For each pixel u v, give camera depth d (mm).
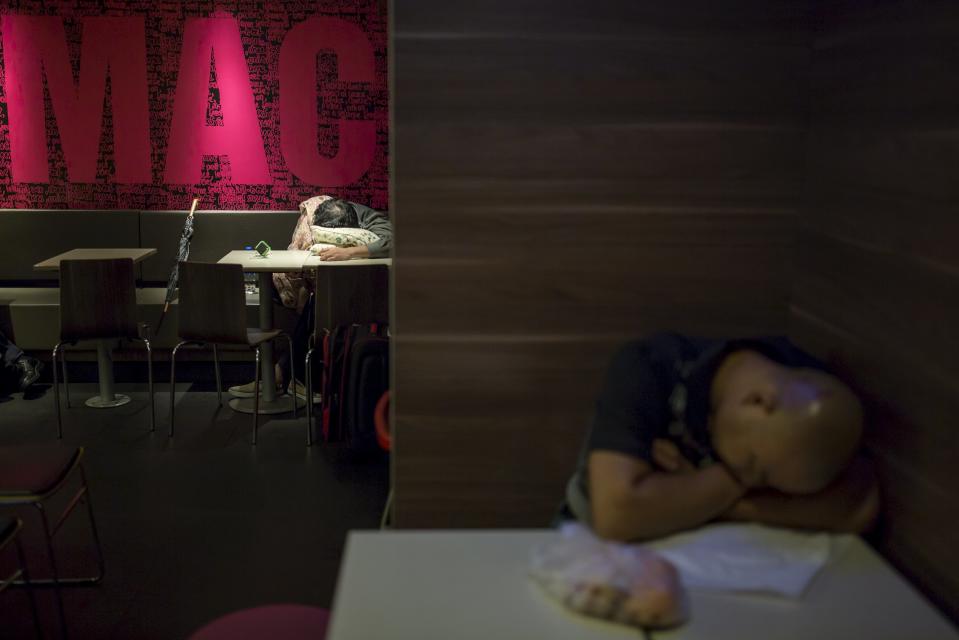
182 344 4441
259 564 2973
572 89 1601
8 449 2562
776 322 1719
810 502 1321
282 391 5113
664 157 1634
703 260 1674
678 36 1596
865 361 1451
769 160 1648
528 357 1688
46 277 5707
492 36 1579
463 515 1745
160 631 2539
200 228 5699
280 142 5785
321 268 4234
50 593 2744
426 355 1683
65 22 5543
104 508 3420
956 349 1207
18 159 5680
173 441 4258
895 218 1351
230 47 5633
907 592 1183
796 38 1608
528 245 1648
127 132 5684
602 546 1179
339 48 5695
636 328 1691
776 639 1064
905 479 1337
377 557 1255
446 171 1617
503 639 1056
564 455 1724
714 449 1370
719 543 1278
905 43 1317
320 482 3744
